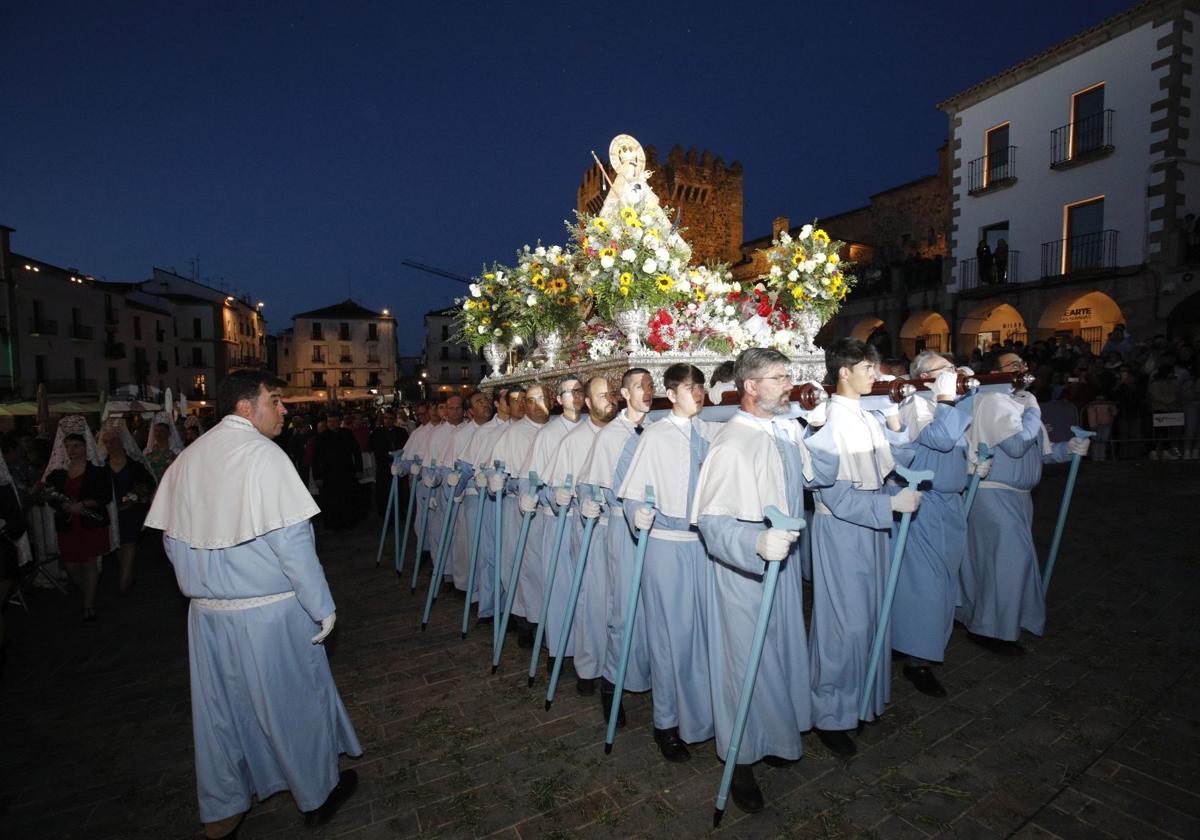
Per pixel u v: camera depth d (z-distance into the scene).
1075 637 4.65
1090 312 17.06
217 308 48.75
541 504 5.02
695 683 3.51
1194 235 14.04
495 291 8.06
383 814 3.19
